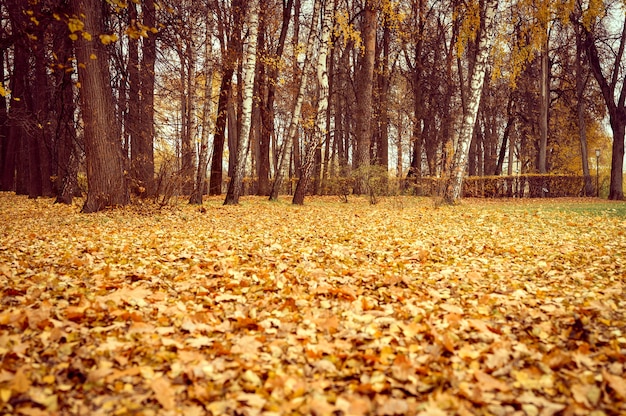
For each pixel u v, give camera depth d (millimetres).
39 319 3451
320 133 16750
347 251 6965
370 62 20672
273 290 4770
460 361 2979
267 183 24531
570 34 28125
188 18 14273
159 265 5797
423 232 8898
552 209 13758
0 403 2275
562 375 2752
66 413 2283
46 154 19531
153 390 2508
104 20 12211
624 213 11953
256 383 2684
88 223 9648
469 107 15180
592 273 5449
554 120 35156
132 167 13648
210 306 4211
